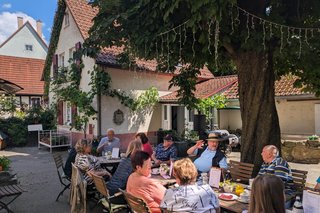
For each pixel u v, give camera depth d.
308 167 10.52
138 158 4.26
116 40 6.65
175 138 14.28
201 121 14.51
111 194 5.29
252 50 6.67
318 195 3.30
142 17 5.91
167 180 5.22
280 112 16.62
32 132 18.03
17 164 11.88
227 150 13.50
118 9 6.15
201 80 19.80
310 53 5.96
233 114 17.94
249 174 5.78
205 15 4.70
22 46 33.19
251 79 6.77
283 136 14.63
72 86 15.52
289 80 15.64
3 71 26.28
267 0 6.72
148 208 3.76
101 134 14.27
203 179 4.74
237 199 4.08
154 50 6.48
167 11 4.89
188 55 7.28
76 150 6.69
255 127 6.75
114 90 14.60
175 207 3.44
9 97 19.11
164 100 16.22
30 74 27.50
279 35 5.57
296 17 6.34
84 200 5.32
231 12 5.21
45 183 8.70
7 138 17.16
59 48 18.41
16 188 6.17
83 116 14.62
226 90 17.25
